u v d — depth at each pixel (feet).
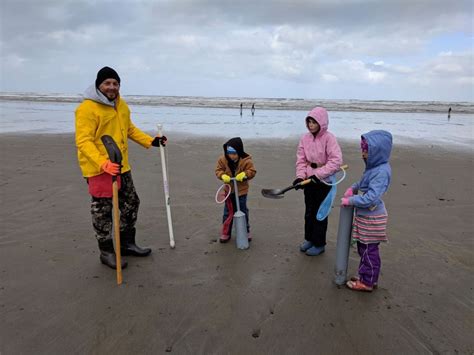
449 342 8.79
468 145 38.99
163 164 13.58
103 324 9.27
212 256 13.25
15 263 12.34
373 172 10.38
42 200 18.62
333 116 78.79
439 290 11.10
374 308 10.15
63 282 11.23
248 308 10.09
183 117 71.51
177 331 9.05
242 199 14.38
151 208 18.01
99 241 12.10
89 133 10.96
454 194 20.95
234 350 8.43
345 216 10.81
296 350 8.46
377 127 57.88
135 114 77.87
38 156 29.30
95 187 11.46
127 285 11.14
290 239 14.87
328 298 10.62
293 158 30.78
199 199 19.44
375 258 10.69
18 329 9.02
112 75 11.16
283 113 85.25
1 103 104.32
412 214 17.57
